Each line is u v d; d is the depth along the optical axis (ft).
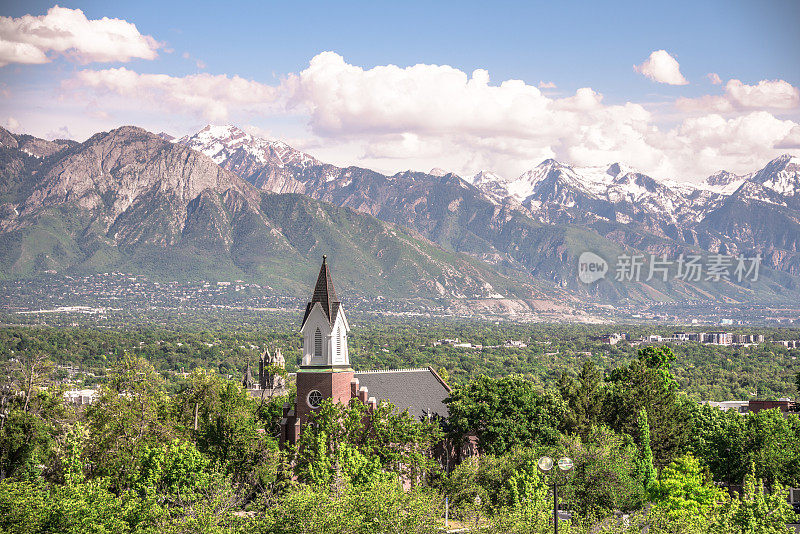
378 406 443.73
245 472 425.69
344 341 468.75
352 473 377.30
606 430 485.97
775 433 510.99
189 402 517.55
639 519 322.14
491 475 419.13
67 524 320.70
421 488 395.14
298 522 312.91
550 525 316.19
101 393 521.65
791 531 307.99
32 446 474.49
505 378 484.74
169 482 375.86
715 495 428.56
